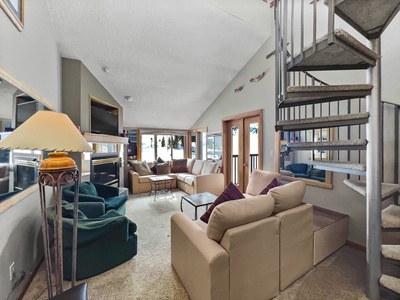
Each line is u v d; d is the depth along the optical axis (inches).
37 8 78.2
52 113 46.2
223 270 48.3
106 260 72.4
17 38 59.6
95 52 124.2
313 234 73.5
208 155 220.1
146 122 227.6
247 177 165.5
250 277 53.8
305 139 110.8
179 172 229.6
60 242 47.1
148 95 179.0
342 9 48.7
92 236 68.4
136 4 99.0
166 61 140.9
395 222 59.5
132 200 167.5
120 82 155.8
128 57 132.1
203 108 217.5
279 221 61.0
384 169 79.0
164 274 70.7
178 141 262.5
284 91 63.7
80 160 128.8
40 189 44.5
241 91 164.2
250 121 161.0
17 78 57.4
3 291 52.0
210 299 46.7
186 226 63.7
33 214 72.3
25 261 65.4
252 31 129.2
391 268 72.2
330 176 98.3
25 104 64.8
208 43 131.1
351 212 90.9
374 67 58.4
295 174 116.9
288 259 63.7
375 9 48.6
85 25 105.3
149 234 103.3
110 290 63.0
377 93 58.2
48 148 40.8
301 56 56.1
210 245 51.3
